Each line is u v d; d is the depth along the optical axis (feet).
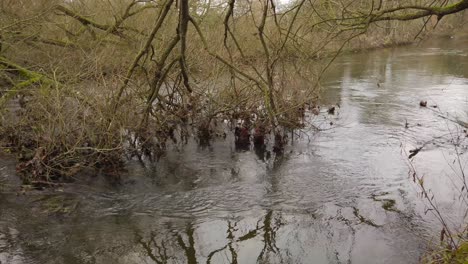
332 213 20.11
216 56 26.66
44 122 25.80
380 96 43.75
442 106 38.75
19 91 29.22
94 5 42.86
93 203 21.47
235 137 30.40
